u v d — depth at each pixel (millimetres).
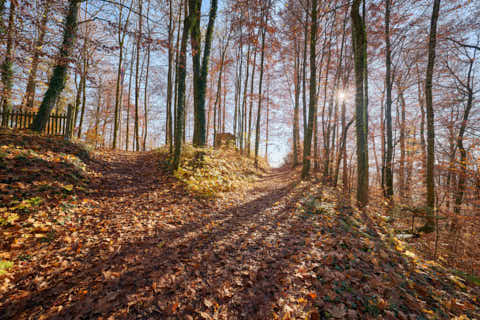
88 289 2441
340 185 11984
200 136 11008
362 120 7391
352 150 15984
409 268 3406
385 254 3670
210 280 2820
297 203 6980
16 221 3494
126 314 2137
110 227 4117
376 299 2490
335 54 15156
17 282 2400
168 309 2254
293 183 11414
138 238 3826
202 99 10859
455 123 9844
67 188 4977
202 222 5012
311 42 10711
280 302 2443
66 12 6883
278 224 5133
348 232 4652
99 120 22172
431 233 6125
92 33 14141
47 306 2146
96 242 3518
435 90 11383
